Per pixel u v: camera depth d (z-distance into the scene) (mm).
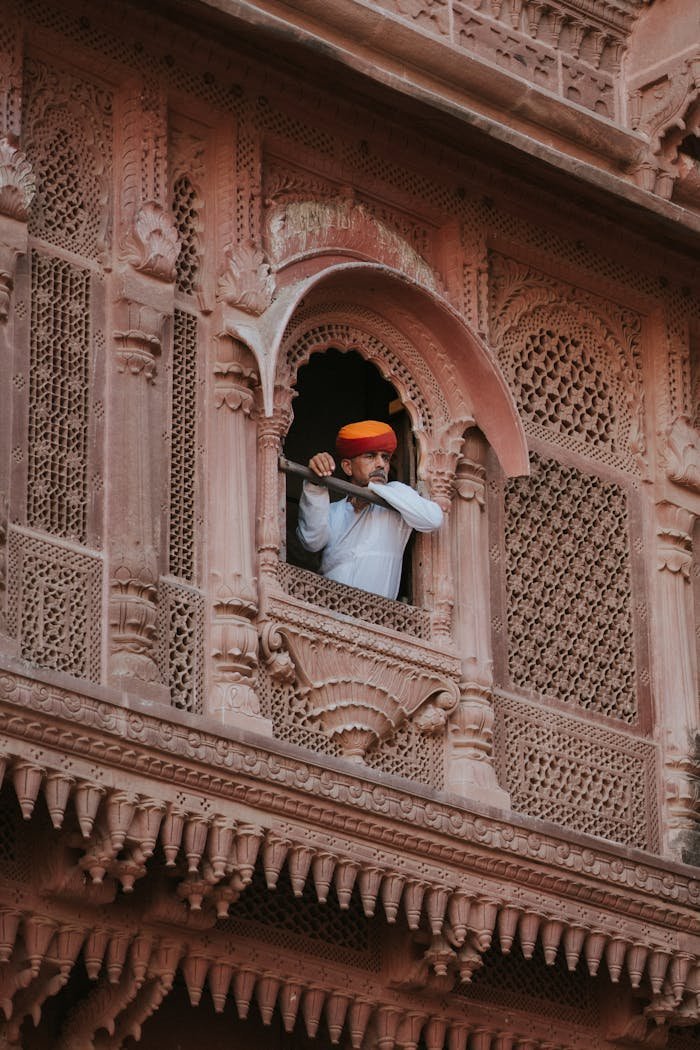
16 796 23562
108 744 23172
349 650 25359
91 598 24031
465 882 25312
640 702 27688
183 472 25000
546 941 25859
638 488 28359
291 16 26469
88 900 23609
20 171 24359
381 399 29016
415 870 24969
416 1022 25812
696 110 28594
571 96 28625
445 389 26844
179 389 25188
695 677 28000
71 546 24047
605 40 29016
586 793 26938
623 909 26344
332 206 26594
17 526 23750
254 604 24828
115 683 23797
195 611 24656
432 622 26188
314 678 25141
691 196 28969
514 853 25562
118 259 25062
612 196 27406
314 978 25172
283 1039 26219
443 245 27469
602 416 28328
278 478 25469
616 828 27047
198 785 23656
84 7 25219
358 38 26891
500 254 27906
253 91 26188
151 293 25031
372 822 24656
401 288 26375
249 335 25391
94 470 24438
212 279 25656
